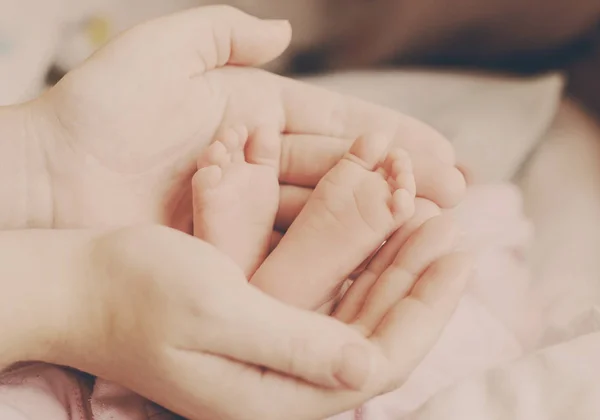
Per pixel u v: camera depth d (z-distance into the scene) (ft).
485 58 3.06
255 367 1.68
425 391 1.99
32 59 2.46
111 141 1.95
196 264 1.68
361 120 2.09
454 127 2.68
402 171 1.87
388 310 1.80
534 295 2.32
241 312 1.65
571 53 2.98
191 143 2.04
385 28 2.98
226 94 2.08
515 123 2.69
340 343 1.66
